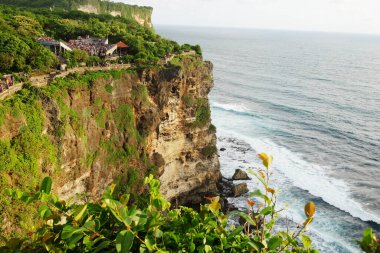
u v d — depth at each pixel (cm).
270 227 768
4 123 2986
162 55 5959
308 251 705
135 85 4762
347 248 4538
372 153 7738
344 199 5716
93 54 5491
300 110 10769
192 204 5844
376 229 4953
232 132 8794
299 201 5634
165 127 5234
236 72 17362
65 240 657
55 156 3466
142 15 17125
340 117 10162
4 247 675
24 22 6209
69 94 3831
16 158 3034
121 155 4541
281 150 7775
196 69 5700
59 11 9731
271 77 16100
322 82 15150
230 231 795
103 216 679
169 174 5484
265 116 10169
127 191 4569
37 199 659
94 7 14238
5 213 2783
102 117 4266
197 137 5734
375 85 14800
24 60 4156
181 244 689
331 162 7238
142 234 674
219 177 6231
